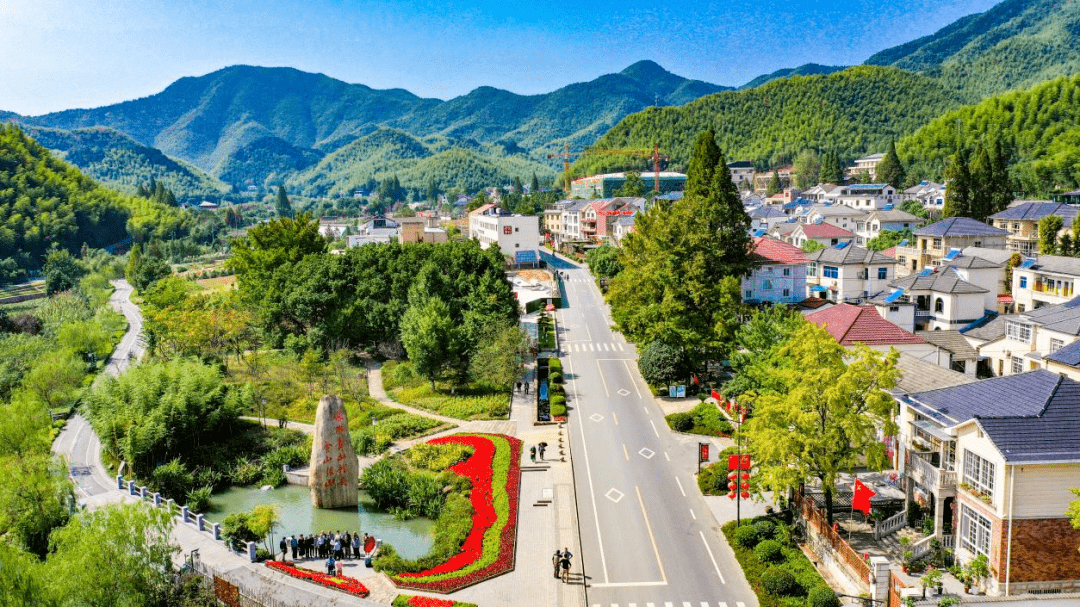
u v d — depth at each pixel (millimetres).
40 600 39031
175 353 91062
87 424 78562
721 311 76375
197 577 45250
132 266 167875
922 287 88375
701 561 46156
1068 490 37375
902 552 43219
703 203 87250
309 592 41969
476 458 62031
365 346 97938
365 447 65625
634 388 81188
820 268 105312
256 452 67062
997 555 37781
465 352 82500
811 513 47000
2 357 90438
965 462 41156
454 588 42938
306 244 119312
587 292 134500
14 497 51688
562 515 52812
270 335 98312
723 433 66688
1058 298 84625
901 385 54625
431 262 94812
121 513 41469
